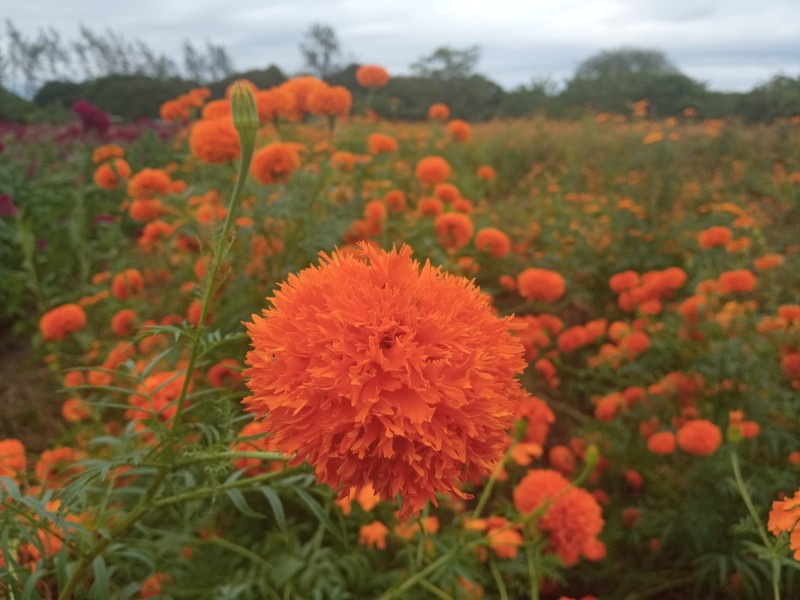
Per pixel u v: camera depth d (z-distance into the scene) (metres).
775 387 2.63
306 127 5.21
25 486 2.00
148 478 2.08
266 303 2.98
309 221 3.33
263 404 1.13
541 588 2.41
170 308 3.92
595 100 29.98
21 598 1.33
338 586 1.91
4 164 7.82
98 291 4.67
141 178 3.56
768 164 8.57
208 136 3.03
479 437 1.10
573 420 3.49
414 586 2.05
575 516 2.02
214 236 1.43
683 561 2.43
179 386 2.07
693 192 6.10
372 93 5.79
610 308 4.52
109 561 1.87
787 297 3.74
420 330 1.13
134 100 23.84
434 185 5.23
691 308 3.05
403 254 1.21
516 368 1.17
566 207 6.41
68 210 6.09
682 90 30.02
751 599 2.15
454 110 32.53
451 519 2.57
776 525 1.33
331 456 1.03
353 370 1.06
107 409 2.87
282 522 1.39
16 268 5.23
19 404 3.63
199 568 1.97
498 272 4.83
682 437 2.26
